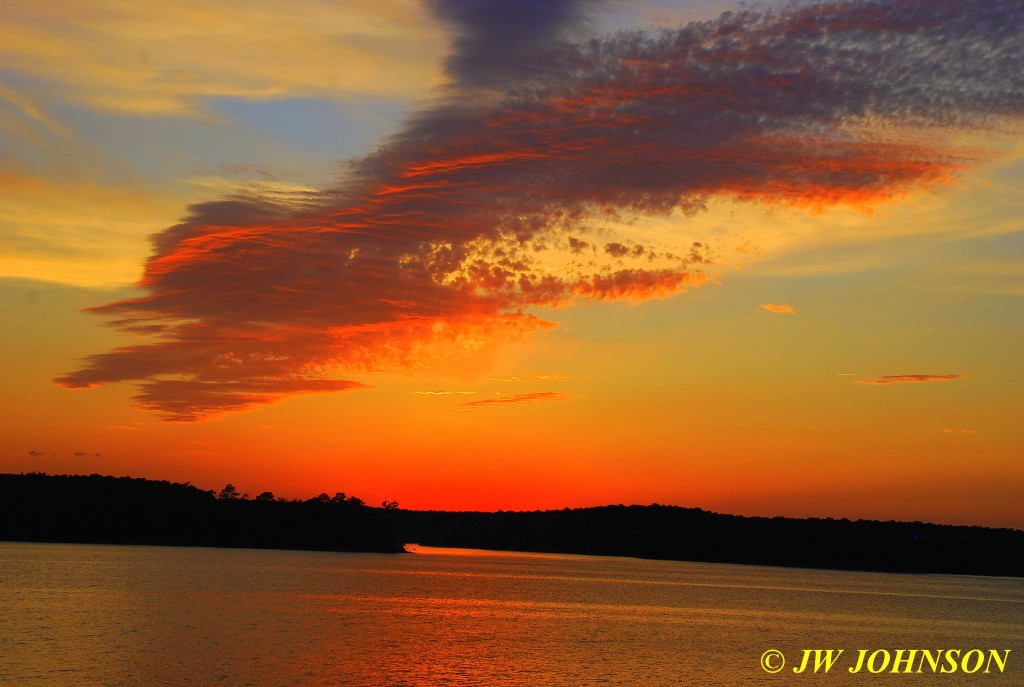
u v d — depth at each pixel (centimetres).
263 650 5975
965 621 10169
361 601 9969
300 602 9425
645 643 7038
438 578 15550
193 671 5153
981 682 5834
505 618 8744
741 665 6078
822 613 10706
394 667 5569
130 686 4716
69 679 4825
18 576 11194
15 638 6041
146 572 12862
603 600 11662
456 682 5191
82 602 8419
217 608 8381
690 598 12644
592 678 5428
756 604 11900
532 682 5262
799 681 5597
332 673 5294
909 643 7769
